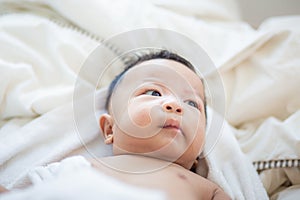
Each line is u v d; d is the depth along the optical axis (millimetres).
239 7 1476
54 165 726
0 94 921
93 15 1107
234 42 1102
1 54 991
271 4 1474
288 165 872
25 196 493
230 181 854
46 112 935
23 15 1105
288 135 893
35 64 1008
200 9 1275
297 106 982
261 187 847
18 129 892
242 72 1064
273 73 1001
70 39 1067
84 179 503
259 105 1002
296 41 1026
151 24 1131
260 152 910
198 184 763
